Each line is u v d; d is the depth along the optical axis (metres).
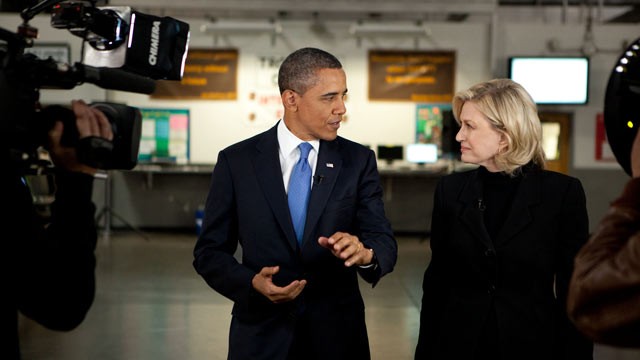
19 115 1.00
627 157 1.17
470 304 1.66
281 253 1.68
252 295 1.62
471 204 1.71
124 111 1.13
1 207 1.03
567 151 9.62
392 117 9.62
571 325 1.58
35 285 1.09
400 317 4.68
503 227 1.65
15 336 1.07
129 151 1.13
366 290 5.55
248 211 1.71
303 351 1.67
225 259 1.68
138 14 1.20
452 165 9.21
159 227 9.77
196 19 9.64
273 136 1.76
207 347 3.90
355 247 1.49
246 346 1.66
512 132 1.64
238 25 9.24
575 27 9.48
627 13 11.28
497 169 1.71
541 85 9.22
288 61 1.68
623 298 0.81
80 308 1.10
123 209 9.75
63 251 1.06
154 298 5.13
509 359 1.60
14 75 0.99
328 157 1.72
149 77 1.27
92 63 1.22
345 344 1.68
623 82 1.16
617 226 0.86
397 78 9.59
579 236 1.62
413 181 9.84
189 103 9.55
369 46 9.59
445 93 9.59
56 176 1.09
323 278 1.68
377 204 1.75
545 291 1.65
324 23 9.55
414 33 9.27
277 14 10.04
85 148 1.03
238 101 9.58
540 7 11.47
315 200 1.69
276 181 1.71
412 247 8.42
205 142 9.59
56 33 9.16
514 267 1.64
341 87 1.66
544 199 1.66
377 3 9.29
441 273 1.76
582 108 9.55
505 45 9.58
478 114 1.67
